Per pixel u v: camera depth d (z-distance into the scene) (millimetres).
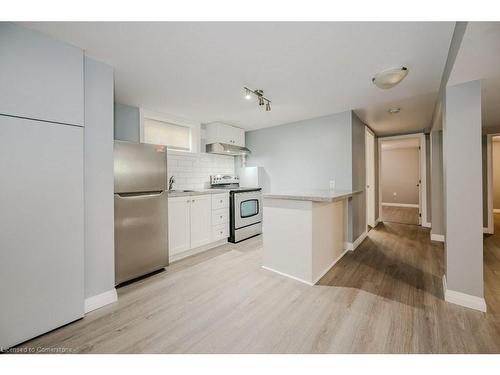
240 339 1463
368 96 2684
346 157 3273
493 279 2264
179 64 1929
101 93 1846
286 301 1910
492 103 2369
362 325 1582
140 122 3098
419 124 4059
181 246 2887
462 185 1804
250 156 4582
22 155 1401
